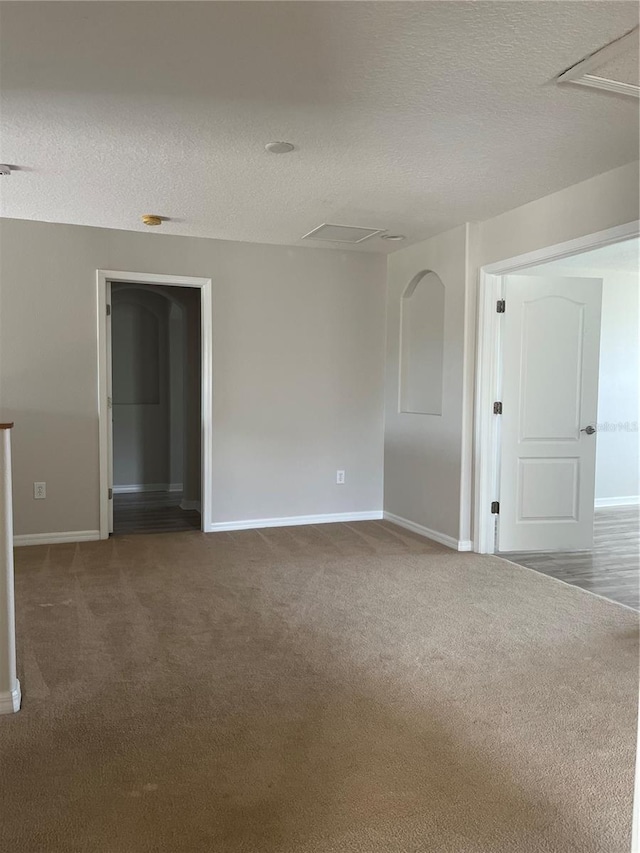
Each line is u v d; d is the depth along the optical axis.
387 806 1.87
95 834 1.75
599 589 3.98
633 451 6.98
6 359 4.74
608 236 3.46
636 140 2.99
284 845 1.71
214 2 1.91
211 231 4.86
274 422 5.51
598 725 2.34
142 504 6.72
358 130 2.87
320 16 1.99
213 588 3.86
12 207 4.17
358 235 4.99
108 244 4.94
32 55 2.23
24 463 4.83
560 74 2.35
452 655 2.93
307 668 2.79
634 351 6.85
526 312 4.66
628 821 1.81
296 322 5.53
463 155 3.19
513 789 1.96
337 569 4.28
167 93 2.52
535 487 4.79
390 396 5.78
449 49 2.18
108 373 5.06
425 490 5.24
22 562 4.38
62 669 2.76
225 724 2.32
